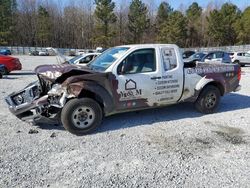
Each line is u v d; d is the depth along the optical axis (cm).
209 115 704
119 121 638
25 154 456
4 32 6775
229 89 747
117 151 474
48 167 414
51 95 546
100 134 555
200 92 698
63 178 385
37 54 5684
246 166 427
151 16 8675
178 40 6994
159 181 381
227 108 780
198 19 7988
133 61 596
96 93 548
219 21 7038
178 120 655
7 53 4897
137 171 407
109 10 6588
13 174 393
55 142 509
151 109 742
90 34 8012
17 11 7788
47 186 365
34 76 1566
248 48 5850
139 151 475
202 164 431
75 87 532
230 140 530
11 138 524
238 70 761
